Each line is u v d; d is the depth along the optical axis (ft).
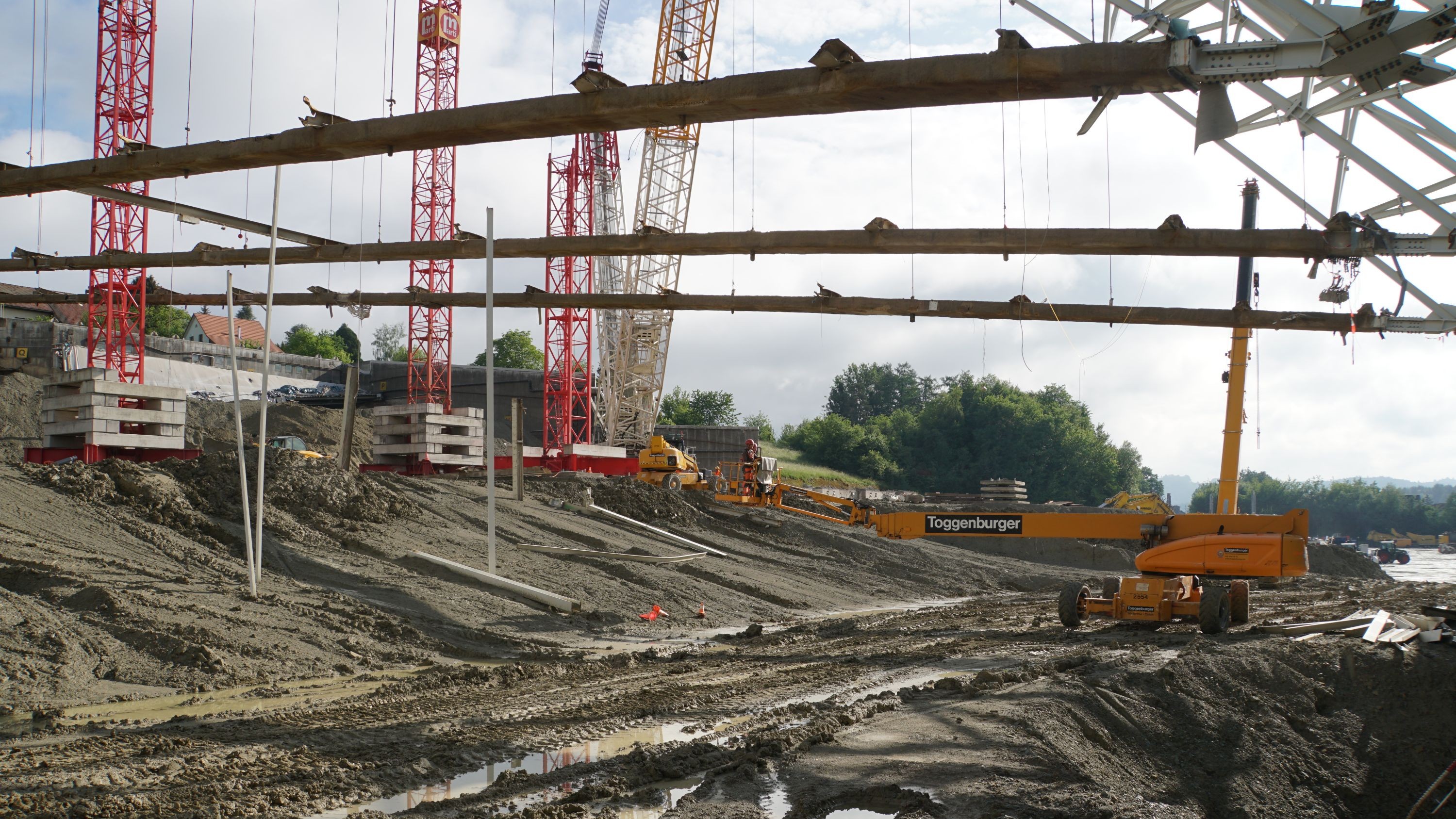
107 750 31.30
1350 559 171.83
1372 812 49.55
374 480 85.46
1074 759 37.11
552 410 200.44
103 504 64.80
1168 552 69.92
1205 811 40.86
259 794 27.25
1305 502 622.54
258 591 55.16
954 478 382.01
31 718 35.42
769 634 69.87
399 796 28.22
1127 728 44.29
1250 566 67.21
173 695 40.32
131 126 141.90
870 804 27.94
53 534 57.41
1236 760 46.65
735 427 269.64
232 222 76.02
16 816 24.48
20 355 181.47
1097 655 56.80
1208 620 66.74
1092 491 380.99
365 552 70.13
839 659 57.31
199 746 32.09
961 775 30.66
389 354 552.82
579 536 89.76
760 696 44.47
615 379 205.87
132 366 164.76
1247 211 97.91
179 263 102.32
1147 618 70.74
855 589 106.22
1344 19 37.86
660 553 93.97
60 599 47.62
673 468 140.87
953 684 45.78
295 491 75.77
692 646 62.90
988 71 38.73
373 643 51.98
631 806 27.61
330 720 36.83
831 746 33.91
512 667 49.65
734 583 89.97
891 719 38.27
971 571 130.62
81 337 188.96
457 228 81.51
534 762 32.35
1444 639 65.31
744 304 88.79
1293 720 54.65
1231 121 39.22
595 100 45.06
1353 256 59.11
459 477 119.85
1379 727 56.59
